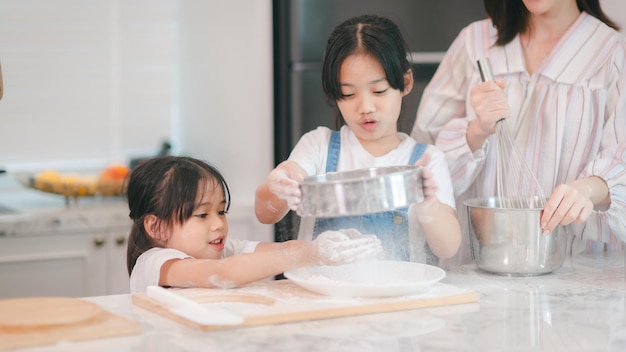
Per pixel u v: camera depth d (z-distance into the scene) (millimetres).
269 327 1142
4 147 3199
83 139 3312
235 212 2803
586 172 1634
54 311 1132
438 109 1903
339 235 1421
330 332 1119
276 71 2859
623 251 1804
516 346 1066
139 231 1611
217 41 3062
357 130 1619
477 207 1531
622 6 2166
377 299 1267
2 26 3143
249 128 2906
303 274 1403
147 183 1594
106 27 3295
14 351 1016
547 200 1595
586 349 1062
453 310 1255
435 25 2596
